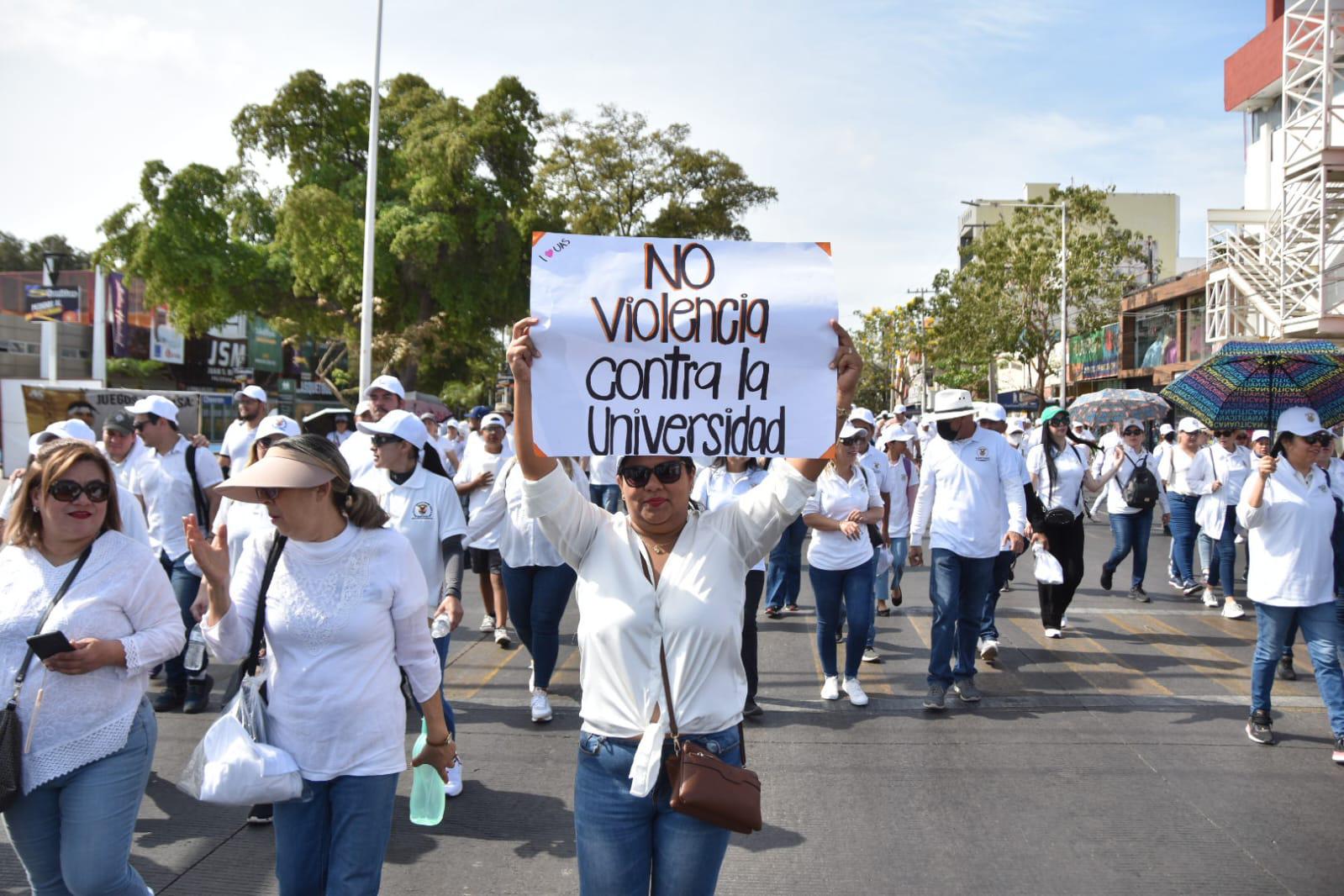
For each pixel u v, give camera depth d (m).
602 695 2.73
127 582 3.17
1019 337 34.34
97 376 40.00
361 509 3.09
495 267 31.92
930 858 4.21
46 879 3.10
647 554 2.81
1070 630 8.86
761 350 2.87
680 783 2.51
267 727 2.97
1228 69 26.02
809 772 5.24
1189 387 8.04
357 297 31.45
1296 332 19.20
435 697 3.24
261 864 4.16
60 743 3.00
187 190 31.12
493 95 31.95
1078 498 8.52
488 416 8.41
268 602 3.00
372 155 20.56
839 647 8.19
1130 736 5.83
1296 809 4.73
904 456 9.95
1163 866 4.14
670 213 35.84
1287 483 5.51
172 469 6.42
